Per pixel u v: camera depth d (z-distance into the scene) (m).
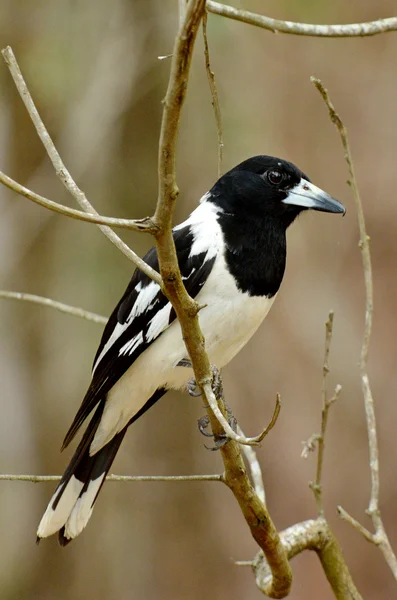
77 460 7.25
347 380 13.98
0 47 11.38
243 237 7.08
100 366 7.31
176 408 12.73
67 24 11.57
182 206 11.97
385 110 15.55
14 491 12.02
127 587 12.38
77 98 11.66
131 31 11.70
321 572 13.30
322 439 6.27
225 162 11.95
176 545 12.62
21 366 11.99
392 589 13.14
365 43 15.71
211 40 11.69
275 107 14.80
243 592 12.63
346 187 15.23
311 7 12.66
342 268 14.66
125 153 11.89
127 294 7.31
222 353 7.18
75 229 11.93
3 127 11.68
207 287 6.95
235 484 5.64
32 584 12.03
